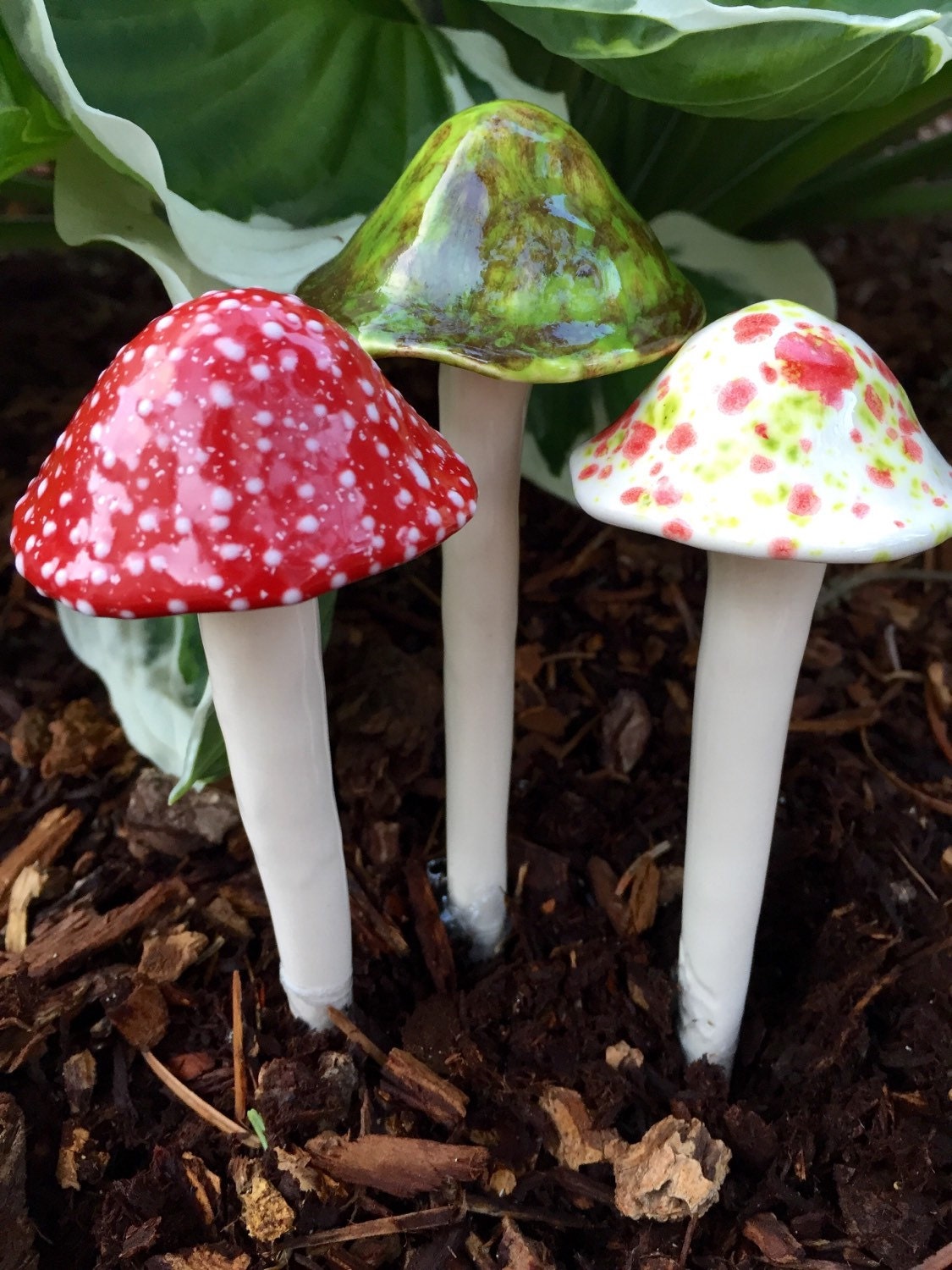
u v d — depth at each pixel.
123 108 0.20
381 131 0.22
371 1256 0.20
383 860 0.27
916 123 0.31
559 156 0.15
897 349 0.44
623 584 0.36
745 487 0.14
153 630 0.25
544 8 0.17
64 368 0.43
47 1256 0.20
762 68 0.17
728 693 0.17
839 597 0.36
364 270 0.15
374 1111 0.22
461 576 0.19
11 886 0.26
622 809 0.29
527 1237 0.20
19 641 0.33
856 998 0.23
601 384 0.28
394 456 0.13
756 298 0.29
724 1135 0.21
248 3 0.20
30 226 0.33
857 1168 0.21
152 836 0.27
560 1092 0.22
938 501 0.14
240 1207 0.20
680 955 0.23
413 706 0.30
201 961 0.24
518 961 0.24
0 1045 0.22
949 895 0.26
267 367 0.12
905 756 0.30
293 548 0.12
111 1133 0.21
